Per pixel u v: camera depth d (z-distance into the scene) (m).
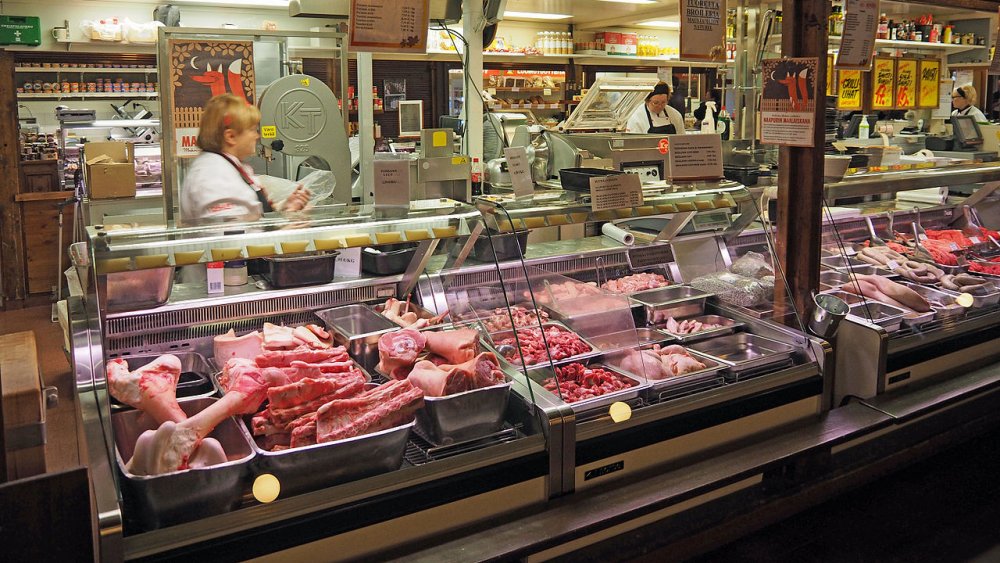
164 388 2.06
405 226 2.38
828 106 5.02
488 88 8.09
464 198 3.90
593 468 2.35
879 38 4.88
